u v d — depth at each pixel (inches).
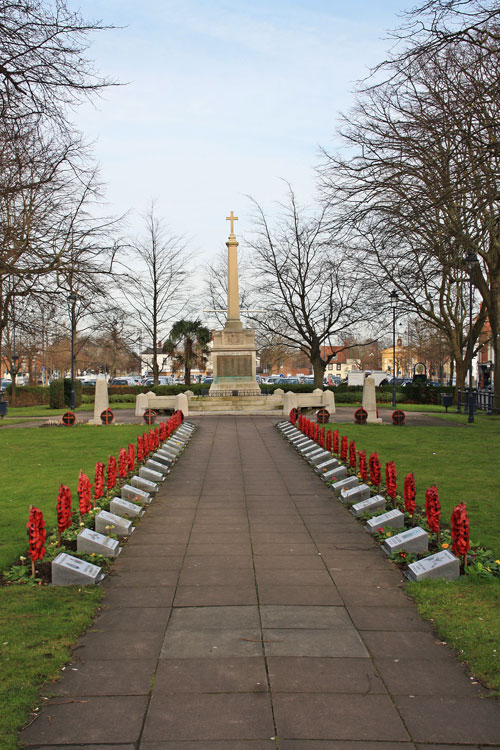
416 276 735.1
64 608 242.7
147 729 164.6
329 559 313.0
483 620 227.8
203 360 2014.0
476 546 315.0
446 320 1528.1
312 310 1871.3
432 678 191.0
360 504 407.8
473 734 162.2
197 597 261.1
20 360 2048.5
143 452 588.4
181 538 354.0
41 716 170.4
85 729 164.4
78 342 2484.0
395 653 207.8
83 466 593.6
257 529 372.5
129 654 207.5
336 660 203.0
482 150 499.2
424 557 297.9
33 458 646.5
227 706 175.3
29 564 294.5
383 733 162.7
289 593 265.0
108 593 266.5
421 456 633.6
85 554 307.3
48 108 415.2
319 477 542.6
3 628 222.4
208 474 560.1
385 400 1808.6
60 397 1545.3
